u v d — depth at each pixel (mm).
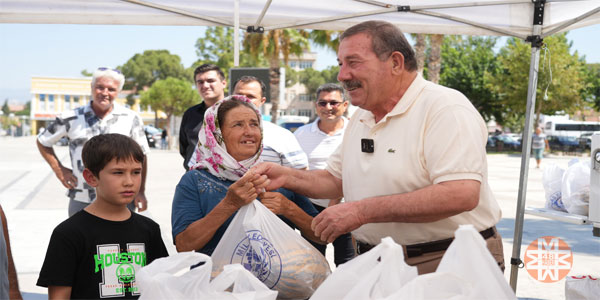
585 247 6277
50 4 3525
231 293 1743
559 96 32250
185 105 47219
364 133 2305
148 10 3695
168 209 9102
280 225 2182
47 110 78625
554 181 3660
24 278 4793
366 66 2096
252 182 2143
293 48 23125
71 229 2064
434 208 1932
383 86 2129
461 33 3977
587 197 3332
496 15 3764
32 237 6738
